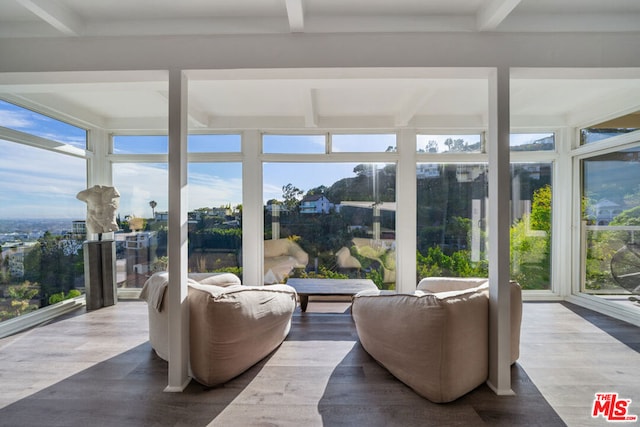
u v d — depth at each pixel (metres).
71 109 3.66
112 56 2.15
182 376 2.06
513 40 2.09
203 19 2.15
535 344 2.69
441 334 1.88
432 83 2.47
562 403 1.89
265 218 4.40
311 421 1.73
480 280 2.77
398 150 4.25
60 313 3.55
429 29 2.12
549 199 4.24
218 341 2.04
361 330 2.49
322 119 4.10
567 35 2.08
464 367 1.94
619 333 2.93
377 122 4.09
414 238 4.19
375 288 3.48
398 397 1.95
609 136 3.55
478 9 2.07
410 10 2.08
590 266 3.85
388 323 2.17
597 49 2.08
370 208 4.39
